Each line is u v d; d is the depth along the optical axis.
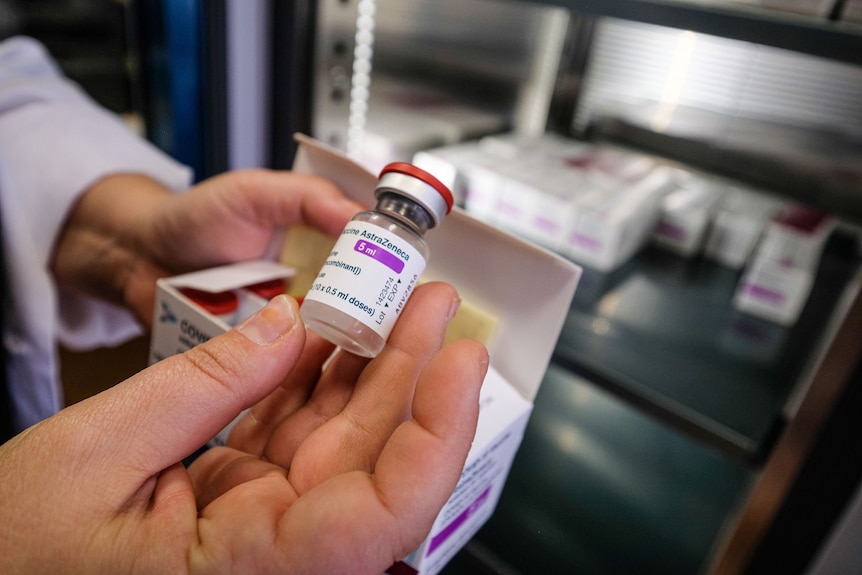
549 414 0.36
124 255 0.25
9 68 0.29
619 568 0.26
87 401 0.12
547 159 0.43
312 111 0.29
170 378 0.12
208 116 0.28
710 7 0.20
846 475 0.19
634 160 0.45
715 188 0.43
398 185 0.14
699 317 0.32
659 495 0.31
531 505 0.29
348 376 0.15
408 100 0.35
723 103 0.41
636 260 0.39
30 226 0.26
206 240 0.21
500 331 0.16
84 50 0.32
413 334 0.14
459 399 0.11
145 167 0.28
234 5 0.26
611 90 0.45
